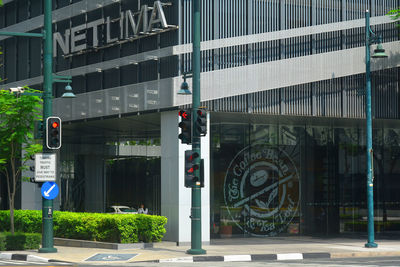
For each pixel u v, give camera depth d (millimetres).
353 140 34531
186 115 23562
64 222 28516
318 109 29500
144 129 33406
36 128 24703
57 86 34438
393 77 31500
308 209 33125
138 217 26438
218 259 22734
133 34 29516
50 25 24281
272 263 21406
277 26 28812
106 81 31312
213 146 31109
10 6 38156
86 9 32625
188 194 27547
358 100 30469
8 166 39375
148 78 28938
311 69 29344
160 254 23516
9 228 31812
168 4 27938
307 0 29500
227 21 28016
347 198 34188
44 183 23906
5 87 38062
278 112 28609
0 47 35406
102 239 26922
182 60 27609
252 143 31953
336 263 21391
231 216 31188
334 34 29969
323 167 33656
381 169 35188
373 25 30906
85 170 36719
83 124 33531
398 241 30984
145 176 32844
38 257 22641
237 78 27953
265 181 32094
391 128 35531
